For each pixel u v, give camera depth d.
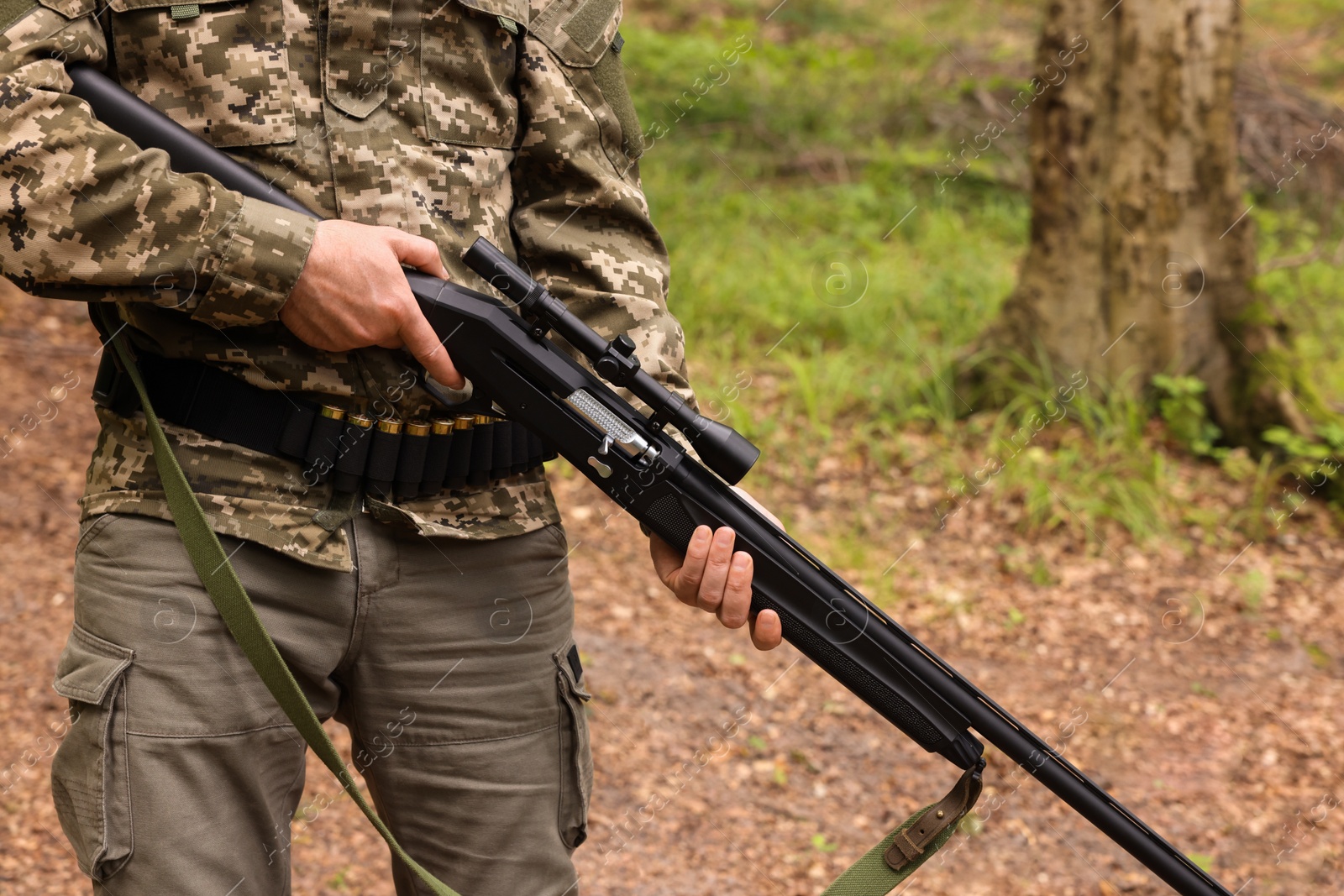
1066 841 2.78
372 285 1.24
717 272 6.04
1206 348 4.86
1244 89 7.65
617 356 1.36
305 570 1.31
